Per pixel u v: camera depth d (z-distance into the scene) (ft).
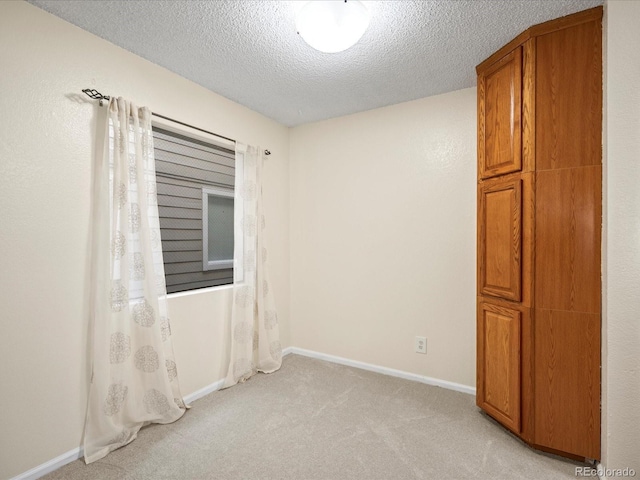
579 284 5.50
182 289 8.94
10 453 5.03
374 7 5.27
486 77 6.85
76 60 5.81
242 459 5.69
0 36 4.96
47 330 5.44
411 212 8.97
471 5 5.24
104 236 6.05
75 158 5.79
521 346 6.03
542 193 5.74
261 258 9.41
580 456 5.55
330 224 10.33
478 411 7.27
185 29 5.91
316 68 7.25
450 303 8.44
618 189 5.05
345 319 10.07
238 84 8.01
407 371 9.05
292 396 7.98
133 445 6.07
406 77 7.64
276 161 10.57
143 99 6.84
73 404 5.71
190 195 9.41
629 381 4.99
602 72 5.30
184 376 7.66
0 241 4.97
